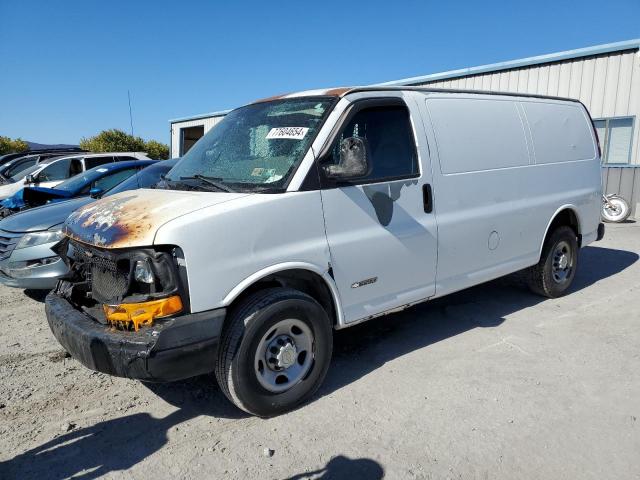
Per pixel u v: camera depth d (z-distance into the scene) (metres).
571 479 2.84
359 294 3.92
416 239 4.20
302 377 3.64
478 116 4.80
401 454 3.09
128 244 3.15
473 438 3.23
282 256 3.46
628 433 3.24
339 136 3.79
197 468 3.01
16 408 3.74
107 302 3.35
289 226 3.49
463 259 4.64
